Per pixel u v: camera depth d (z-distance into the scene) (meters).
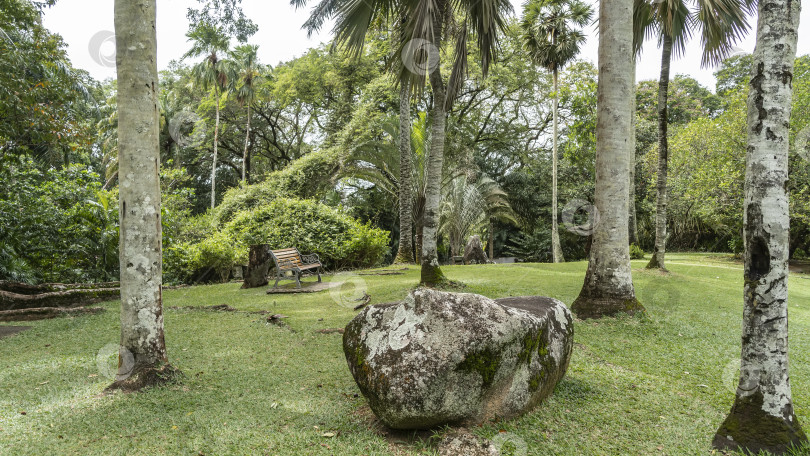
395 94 22.11
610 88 6.95
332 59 24.58
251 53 27.83
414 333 2.89
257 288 9.95
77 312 7.38
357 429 3.08
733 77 25.53
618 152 6.93
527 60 22.81
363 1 8.02
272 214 14.57
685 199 19.39
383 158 19.80
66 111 10.12
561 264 14.45
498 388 2.98
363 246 14.55
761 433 2.85
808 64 15.60
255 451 2.79
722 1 9.59
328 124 26.77
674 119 29.27
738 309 7.67
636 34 10.95
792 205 15.44
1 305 7.47
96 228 10.71
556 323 3.73
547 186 25.83
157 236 4.15
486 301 3.03
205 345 5.27
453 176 21.11
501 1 8.67
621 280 6.92
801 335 6.39
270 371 4.32
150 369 3.95
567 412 3.42
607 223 6.97
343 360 4.63
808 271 16.19
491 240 25.66
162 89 30.44
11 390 3.84
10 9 9.48
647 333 6.06
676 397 3.86
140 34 3.97
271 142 34.91
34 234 9.88
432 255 9.10
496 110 26.64
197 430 3.07
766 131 2.88
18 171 10.77
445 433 2.87
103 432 3.04
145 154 4.04
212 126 29.95
